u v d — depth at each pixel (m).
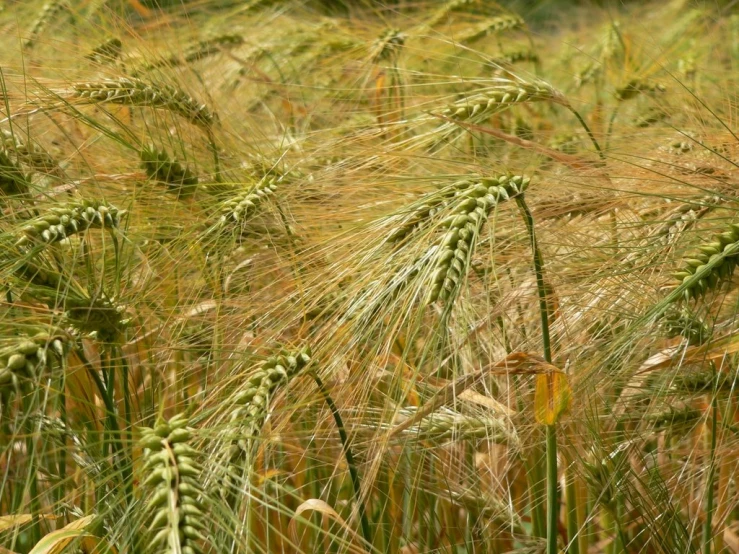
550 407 2.59
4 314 2.46
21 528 2.87
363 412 2.81
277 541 3.20
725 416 2.82
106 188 3.34
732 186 2.78
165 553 1.77
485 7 6.68
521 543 3.31
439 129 3.56
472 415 3.10
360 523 2.87
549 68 7.33
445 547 3.21
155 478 1.88
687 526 3.12
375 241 2.52
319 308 2.82
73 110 3.26
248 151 3.85
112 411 2.69
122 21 4.20
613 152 3.20
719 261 2.45
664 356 2.95
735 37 6.41
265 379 2.37
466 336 2.37
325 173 3.29
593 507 3.09
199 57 5.50
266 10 6.95
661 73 5.46
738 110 3.51
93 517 2.54
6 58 3.74
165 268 3.05
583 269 2.77
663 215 2.87
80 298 2.55
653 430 3.09
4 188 2.94
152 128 3.59
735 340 2.71
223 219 3.04
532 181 2.88
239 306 2.96
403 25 6.21
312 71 6.28
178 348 2.90
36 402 2.32
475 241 2.35
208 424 2.35
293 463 3.45
